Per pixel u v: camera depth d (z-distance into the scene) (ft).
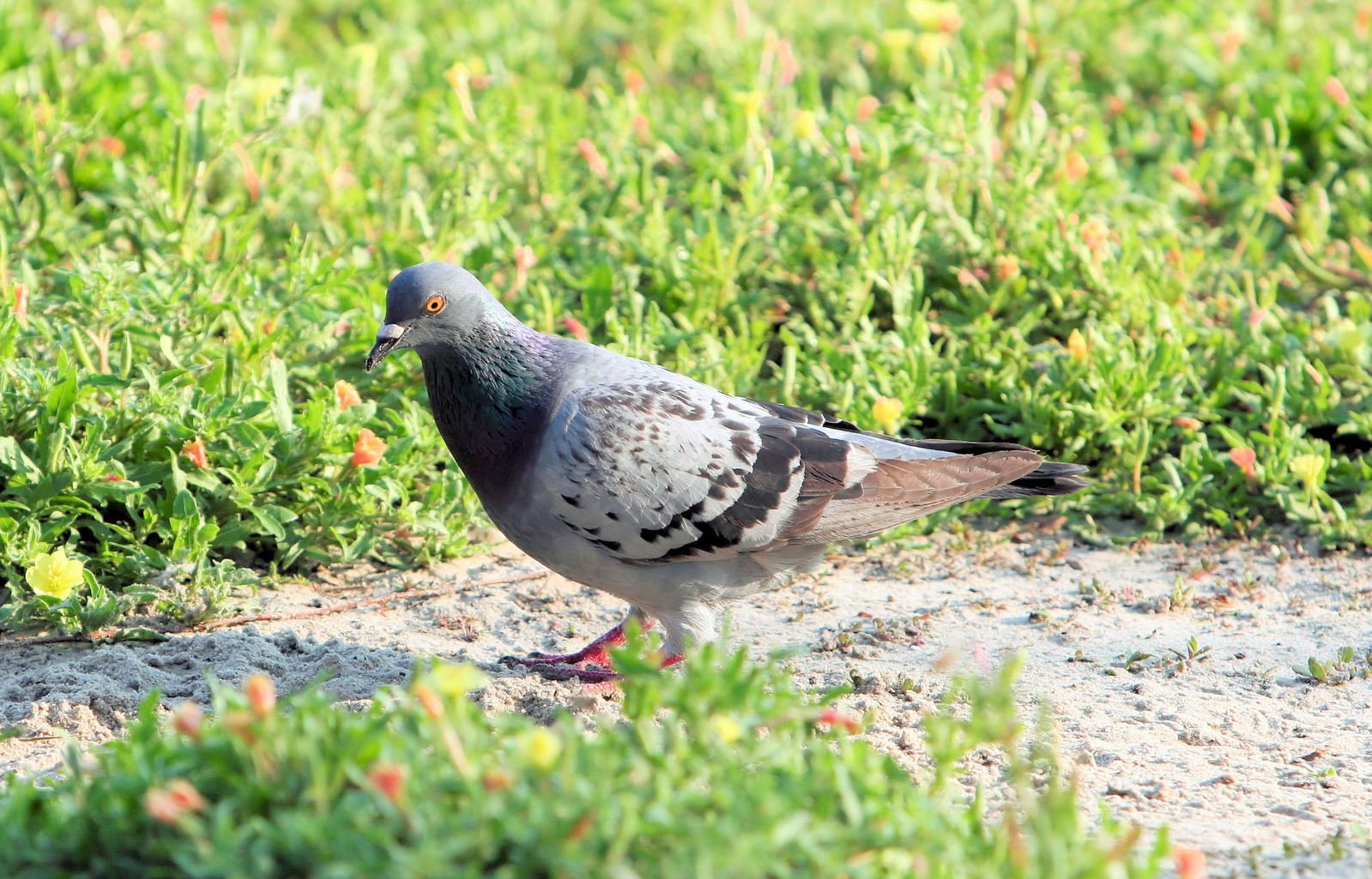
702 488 29.01
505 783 18.28
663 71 60.95
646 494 28.76
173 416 33.81
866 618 33.76
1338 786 25.66
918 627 32.99
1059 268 43.86
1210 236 49.24
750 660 31.24
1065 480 32.60
